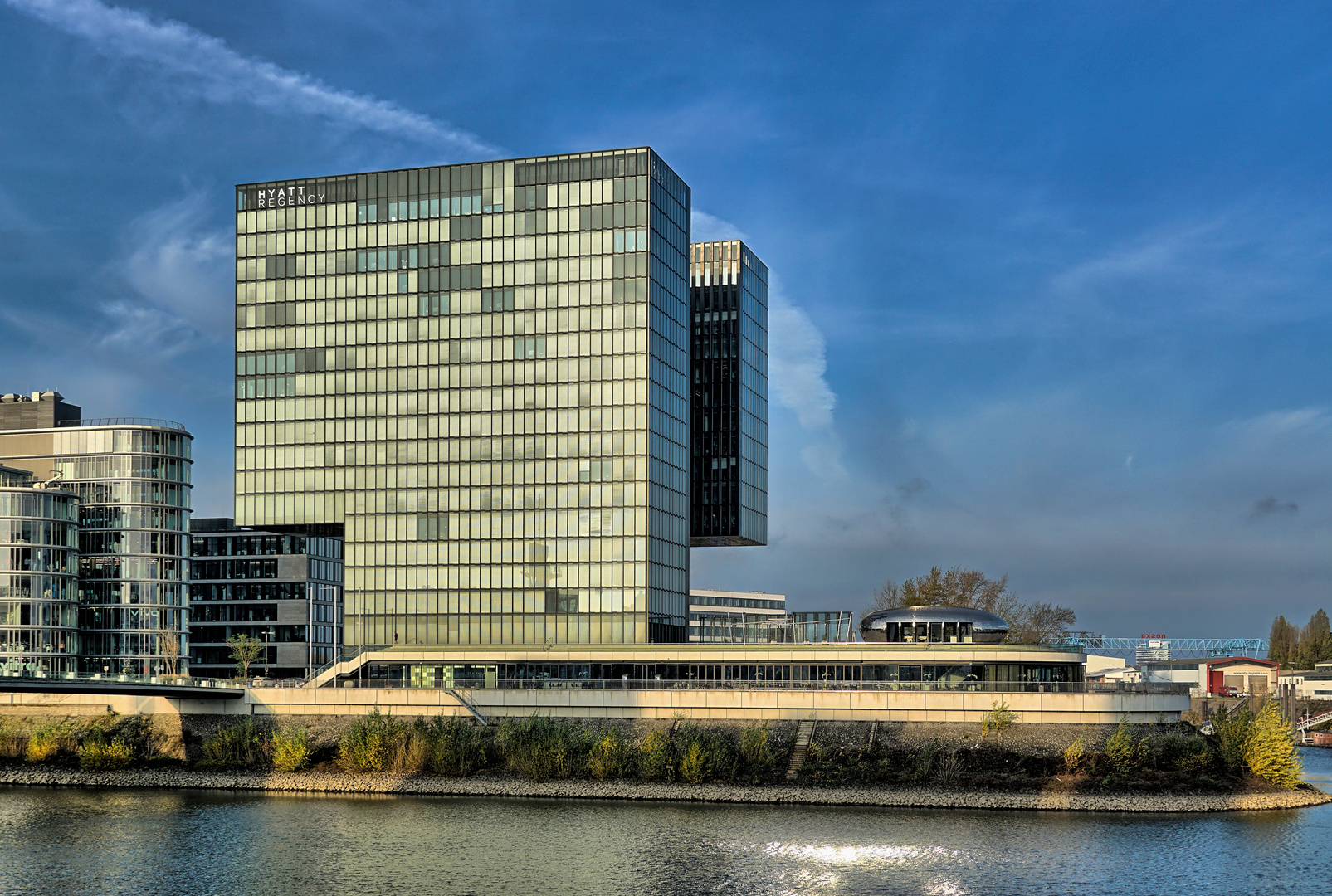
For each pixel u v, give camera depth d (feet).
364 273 600.39
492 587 574.97
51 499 624.59
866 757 402.31
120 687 435.53
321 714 459.32
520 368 581.94
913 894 279.49
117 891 290.56
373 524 588.50
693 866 304.71
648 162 579.07
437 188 597.93
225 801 399.85
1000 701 405.18
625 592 561.43
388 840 335.26
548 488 574.15
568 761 412.16
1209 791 375.45
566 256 582.76
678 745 414.82
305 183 609.01
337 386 597.93
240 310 609.83
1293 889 281.74
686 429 617.62
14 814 376.89
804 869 301.43
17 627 604.08
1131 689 401.08
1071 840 328.49
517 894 284.00
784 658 461.78
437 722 436.76
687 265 626.64
